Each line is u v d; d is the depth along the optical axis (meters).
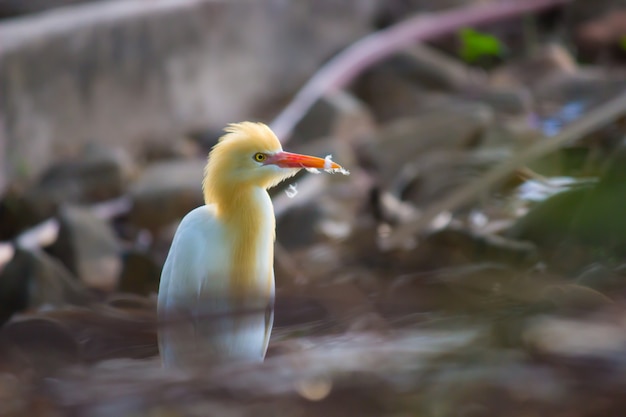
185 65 20.50
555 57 21.23
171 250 7.68
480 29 23.91
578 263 6.58
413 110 20.75
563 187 8.81
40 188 17.12
